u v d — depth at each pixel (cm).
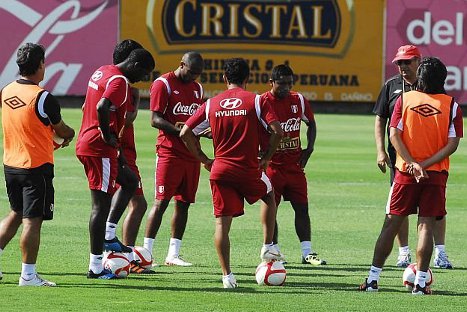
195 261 3975
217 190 3300
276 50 12344
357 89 12438
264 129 3572
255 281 3503
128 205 3953
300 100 4106
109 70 3422
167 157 3856
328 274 3728
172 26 12219
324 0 12331
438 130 3216
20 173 3188
